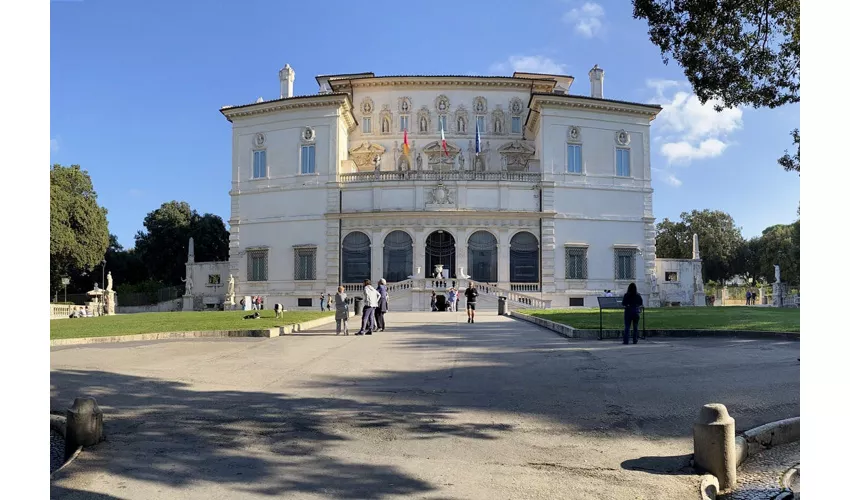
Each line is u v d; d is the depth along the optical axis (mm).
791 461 7848
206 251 84000
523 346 18516
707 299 69500
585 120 54906
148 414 9898
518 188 54000
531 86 60688
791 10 16172
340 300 22828
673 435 8641
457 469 7211
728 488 7035
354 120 59812
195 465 7328
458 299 50250
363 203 54000
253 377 13359
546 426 9148
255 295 54812
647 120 56125
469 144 60312
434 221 53156
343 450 7941
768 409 9805
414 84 60594
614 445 8211
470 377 13211
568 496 6387
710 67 18125
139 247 86812
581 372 13578
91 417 8180
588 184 54469
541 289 52812
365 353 17250
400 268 53250
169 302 60750
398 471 7121
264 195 55688
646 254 54938
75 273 76938
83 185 62969
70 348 19219
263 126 56156
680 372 13328
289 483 6719
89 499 6258
